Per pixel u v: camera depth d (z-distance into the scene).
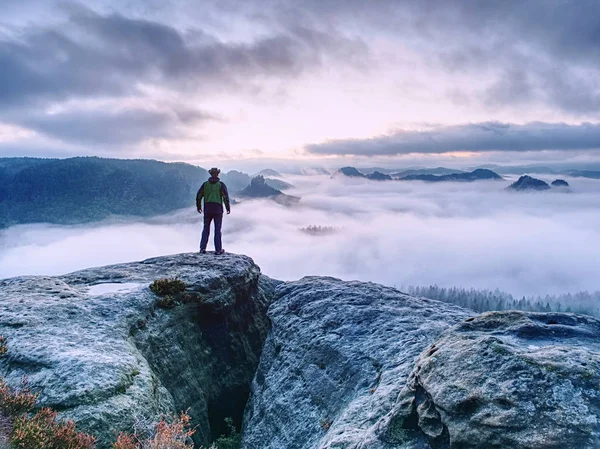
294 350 17.69
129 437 10.19
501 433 6.81
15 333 13.57
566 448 6.19
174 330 17.97
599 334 8.94
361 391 13.23
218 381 19.77
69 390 11.20
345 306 18.67
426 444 8.12
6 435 8.70
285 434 14.62
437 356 8.79
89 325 14.98
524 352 7.77
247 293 23.69
